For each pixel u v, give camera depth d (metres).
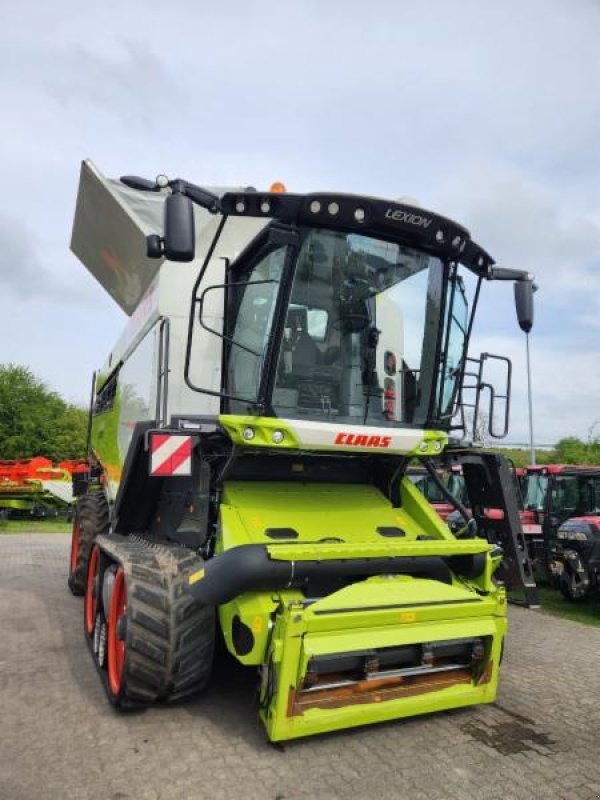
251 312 4.72
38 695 4.70
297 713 3.66
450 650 4.21
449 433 5.43
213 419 4.61
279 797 3.31
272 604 3.84
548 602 9.19
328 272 4.59
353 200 4.35
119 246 6.63
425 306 4.97
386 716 3.91
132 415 6.35
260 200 4.20
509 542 5.38
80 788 3.37
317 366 4.64
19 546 14.02
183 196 3.93
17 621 6.96
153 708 4.43
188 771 3.56
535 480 10.62
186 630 4.16
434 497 11.94
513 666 5.69
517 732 4.17
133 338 6.71
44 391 35.09
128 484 5.50
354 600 3.86
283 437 4.39
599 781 3.56
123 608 4.59
